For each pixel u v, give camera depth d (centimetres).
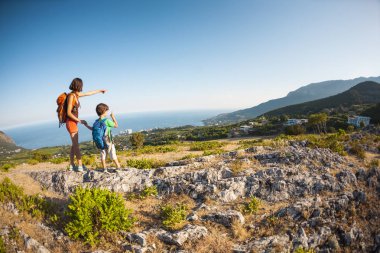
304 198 1027
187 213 912
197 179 1119
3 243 640
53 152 15925
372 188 1123
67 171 1088
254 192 1065
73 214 736
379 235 944
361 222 977
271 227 867
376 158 1473
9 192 873
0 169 1543
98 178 1053
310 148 1512
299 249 774
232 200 1023
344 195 1043
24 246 658
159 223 840
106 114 1056
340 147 1541
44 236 702
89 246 694
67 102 924
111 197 801
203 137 11275
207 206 951
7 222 732
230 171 1184
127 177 1105
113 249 691
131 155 2297
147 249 702
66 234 721
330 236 897
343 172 1179
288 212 929
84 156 2105
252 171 1201
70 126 982
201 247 738
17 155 18162
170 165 1409
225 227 845
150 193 1026
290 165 1259
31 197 858
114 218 750
